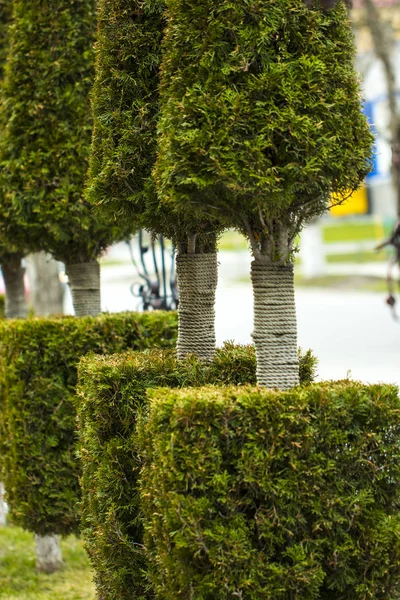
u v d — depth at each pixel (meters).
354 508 6.72
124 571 7.98
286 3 6.90
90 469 8.38
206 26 6.90
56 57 10.94
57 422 10.66
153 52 8.47
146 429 7.13
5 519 14.98
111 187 8.47
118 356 8.78
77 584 11.73
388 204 51.91
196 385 8.05
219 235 8.87
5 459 11.15
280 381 7.10
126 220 8.80
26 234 11.40
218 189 6.91
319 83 6.91
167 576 6.78
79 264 11.75
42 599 11.06
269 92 6.80
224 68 6.81
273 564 6.62
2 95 11.29
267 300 7.12
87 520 8.54
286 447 6.62
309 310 35.91
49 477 10.75
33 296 22.30
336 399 6.75
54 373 10.69
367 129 7.22
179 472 6.53
